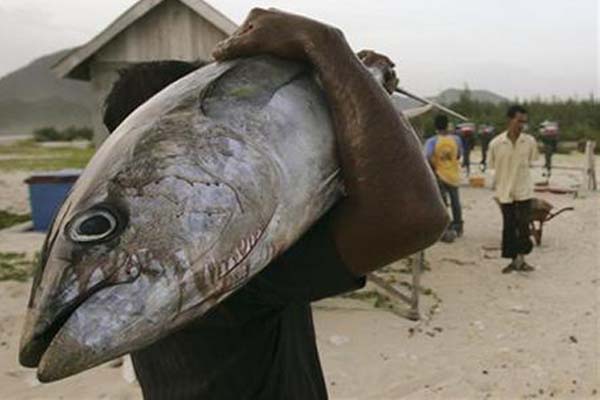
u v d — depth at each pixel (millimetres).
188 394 1435
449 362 5383
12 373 5191
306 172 1208
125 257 1032
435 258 9258
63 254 1032
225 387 1399
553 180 20359
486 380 5027
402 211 1214
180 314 1059
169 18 9273
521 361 5391
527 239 8438
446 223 1270
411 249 1252
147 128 1147
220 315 1350
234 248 1099
